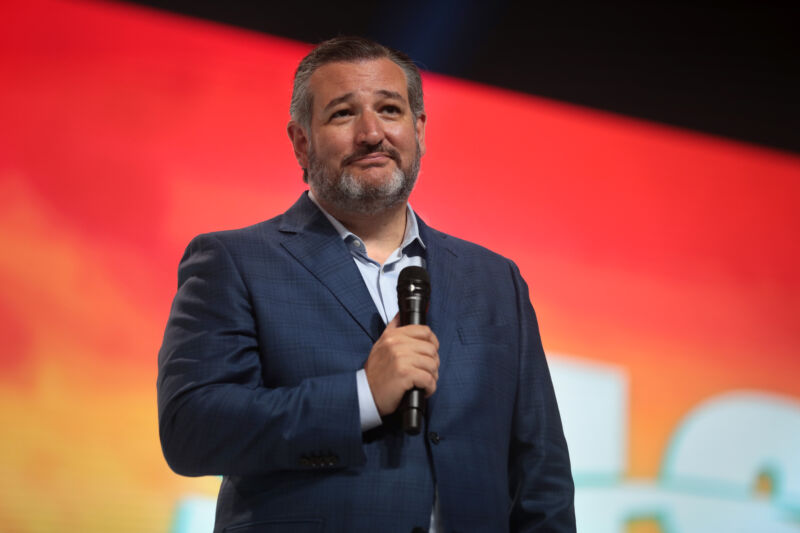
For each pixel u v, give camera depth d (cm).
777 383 1221
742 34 1293
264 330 471
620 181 1214
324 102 533
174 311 491
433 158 1129
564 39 1223
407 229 548
